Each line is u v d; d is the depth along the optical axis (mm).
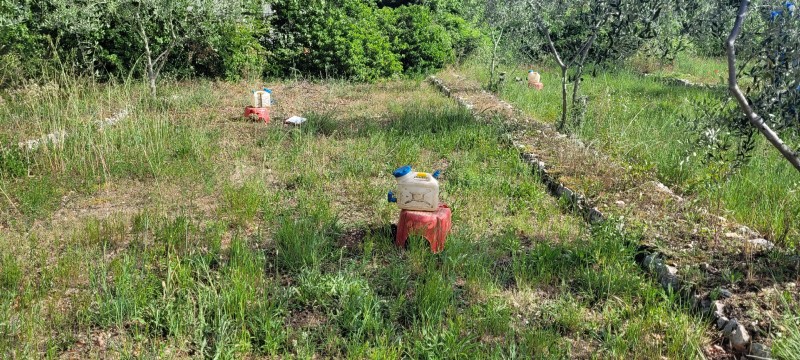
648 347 4352
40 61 11688
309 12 15461
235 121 10844
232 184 7434
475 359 4141
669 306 4809
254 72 14984
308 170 7961
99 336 4398
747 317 4523
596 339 4562
